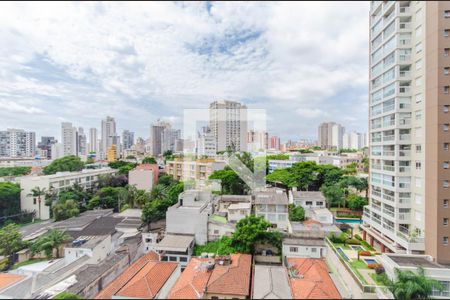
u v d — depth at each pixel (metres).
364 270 22.78
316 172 52.62
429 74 22.67
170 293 16.92
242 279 18.17
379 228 27.97
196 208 30.55
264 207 32.59
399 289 17.58
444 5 21.94
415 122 24.56
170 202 35.50
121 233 30.88
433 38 22.33
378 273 21.48
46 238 28.23
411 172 24.94
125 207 43.16
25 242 29.25
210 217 31.41
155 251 25.52
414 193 24.47
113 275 22.03
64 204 40.41
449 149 21.62
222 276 18.19
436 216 21.52
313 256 23.69
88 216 38.91
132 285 17.28
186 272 19.67
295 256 23.83
